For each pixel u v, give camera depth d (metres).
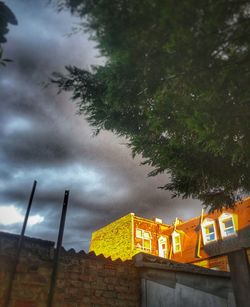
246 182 6.10
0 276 4.96
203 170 5.88
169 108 4.56
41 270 5.39
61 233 5.43
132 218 21.80
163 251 21.42
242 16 3.08
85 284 6.00
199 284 6.64
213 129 4.27
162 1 2.87
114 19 3.18
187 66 3.56
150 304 6.48
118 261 6.82
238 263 4.88
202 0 2.88
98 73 3.99
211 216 19.36
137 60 3.55
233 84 3.77
